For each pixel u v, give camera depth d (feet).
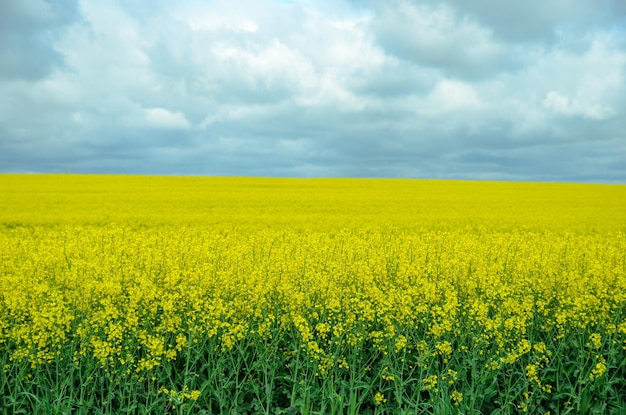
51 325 27.50
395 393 25.73
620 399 26.84
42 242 52.19
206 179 204.13
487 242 56.18
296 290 34.58
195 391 24.00
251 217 89.35
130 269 40.73
